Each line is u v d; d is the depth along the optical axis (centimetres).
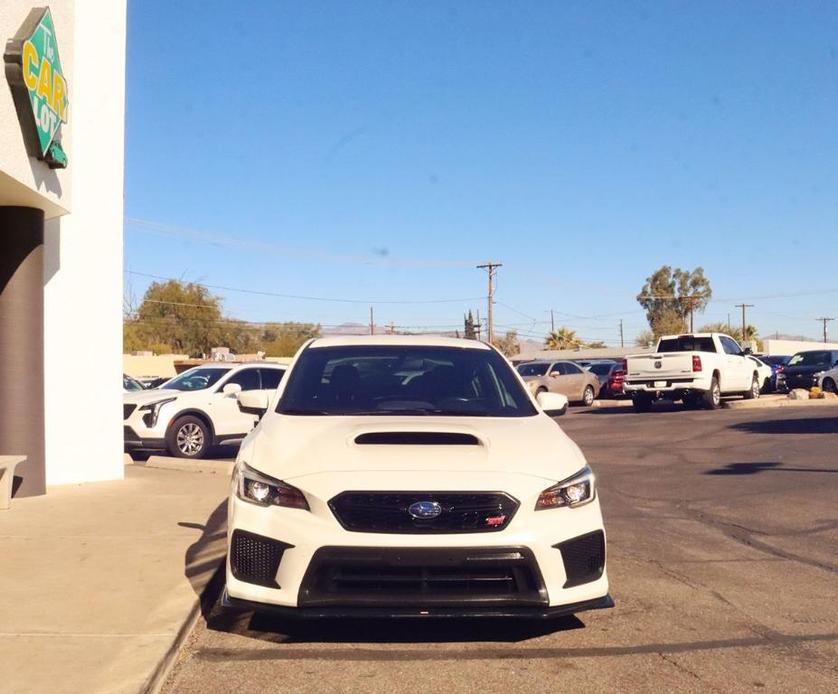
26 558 699
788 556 772
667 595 645
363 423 579
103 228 1123
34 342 991
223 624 574
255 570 505
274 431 577
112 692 432
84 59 1099
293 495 505
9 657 479
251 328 7750
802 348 7525
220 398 1553
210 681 476
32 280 988
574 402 3048
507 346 8675
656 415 2325
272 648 528
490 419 609
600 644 538
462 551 488
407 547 486
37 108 880
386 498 497
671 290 8144
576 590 507
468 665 500
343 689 465
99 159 1117
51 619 544
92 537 779
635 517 956
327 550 488
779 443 1612
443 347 717
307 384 657
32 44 863
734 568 727
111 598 588
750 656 519
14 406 977
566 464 539
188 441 1513
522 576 496
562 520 510
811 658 516
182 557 703
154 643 500
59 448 1089
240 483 533
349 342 722
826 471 1270
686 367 2378
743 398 2806
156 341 6575
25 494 986
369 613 486
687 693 462
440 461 520
